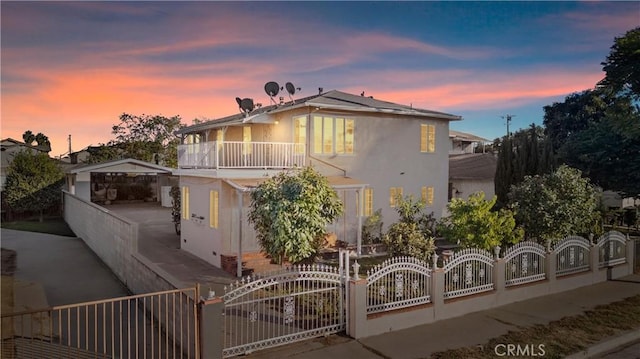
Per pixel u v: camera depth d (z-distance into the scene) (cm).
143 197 4162
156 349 920
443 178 2294
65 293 1392
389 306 932
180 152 1945
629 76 2269
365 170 2009
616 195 3253
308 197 1191
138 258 1298
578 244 1339
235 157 1658
